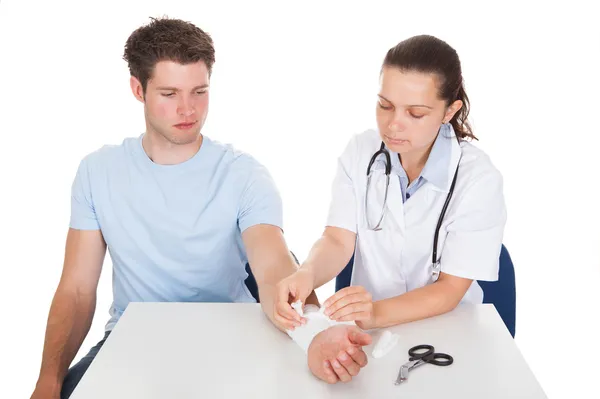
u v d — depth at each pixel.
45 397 1.65
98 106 4.11
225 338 1.50
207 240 1.85
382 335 1.43
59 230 3.67
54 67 4.08
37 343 2.97
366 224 1.79
